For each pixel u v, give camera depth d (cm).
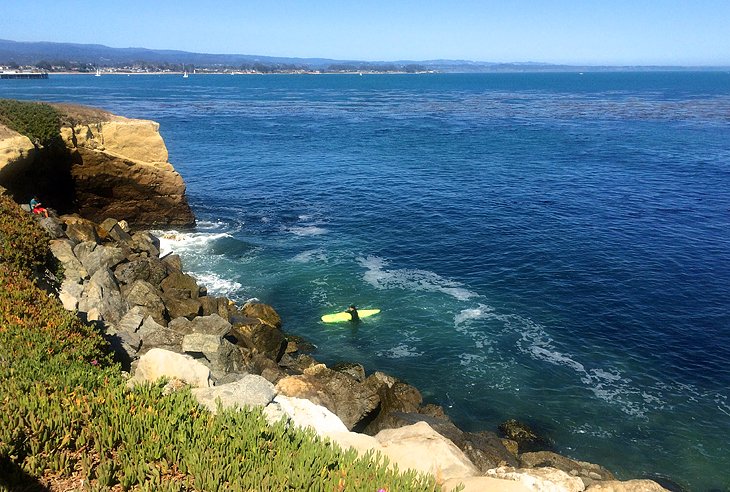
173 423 848
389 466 945
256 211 4403
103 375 1009
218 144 7525
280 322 2533
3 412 808
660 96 18038
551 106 14275
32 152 3145
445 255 3469
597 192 5031
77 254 2509
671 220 4159
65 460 760
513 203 4675
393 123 10350
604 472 1633
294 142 7825
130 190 3862
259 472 762
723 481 1681
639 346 2411
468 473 993
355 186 5253
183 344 1792
